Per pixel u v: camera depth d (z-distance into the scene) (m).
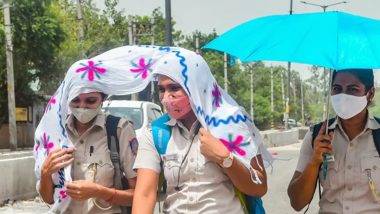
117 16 44.56
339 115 3.39
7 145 34.09
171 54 3.14
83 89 3.56
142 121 10.96
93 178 3.61
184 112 3.13
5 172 10.02
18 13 31.27
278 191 13.05
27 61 32.69
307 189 3.50
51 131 3.65
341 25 3.04
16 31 31.22
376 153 3.38
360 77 3.33
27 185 10.68
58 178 3.62
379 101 3.54
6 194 10.06
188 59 3.11
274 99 75.50
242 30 3.39
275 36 3.16
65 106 3.62
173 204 3.18
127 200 3.60
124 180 3.69
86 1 43.06
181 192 3.15
